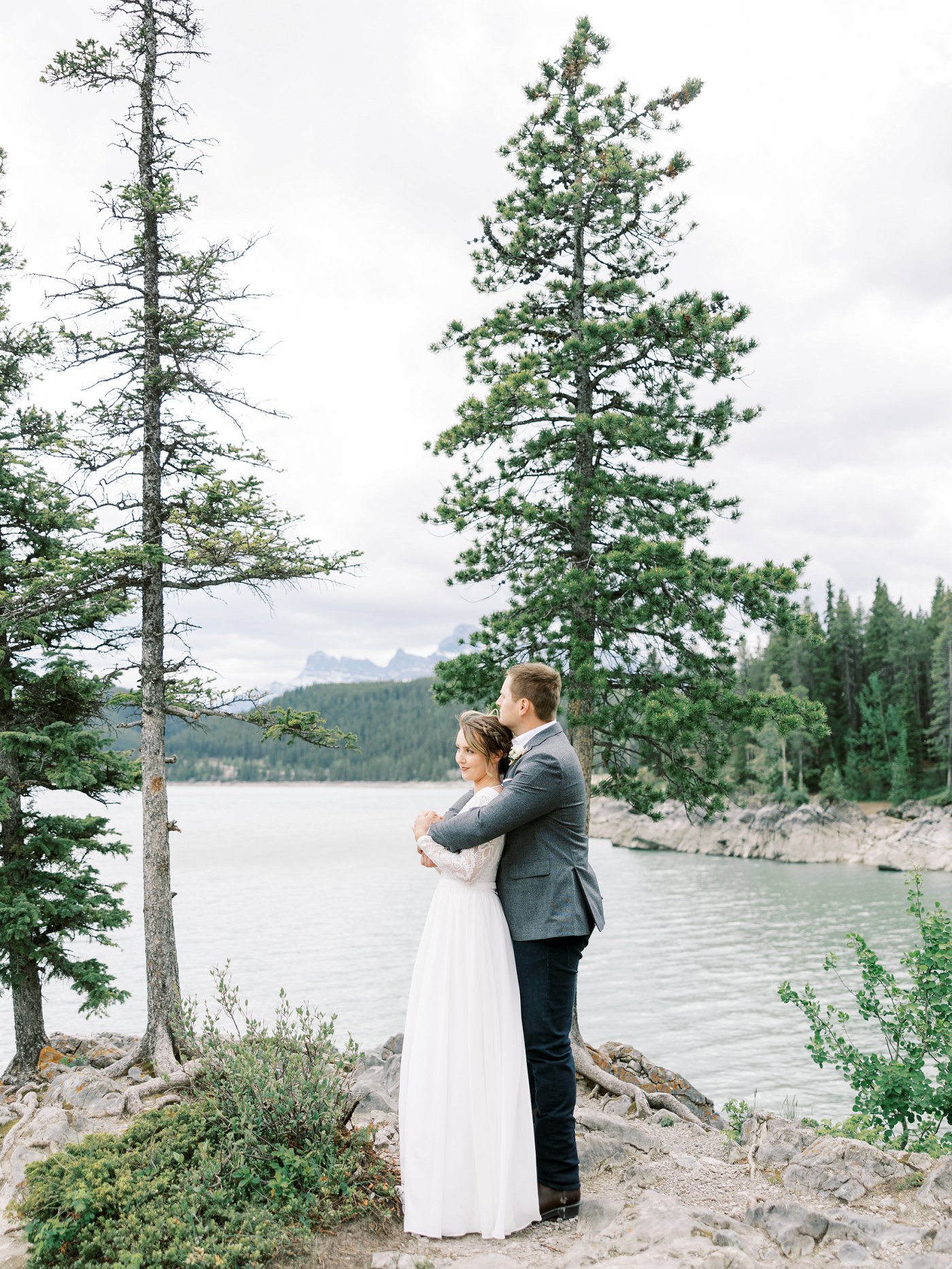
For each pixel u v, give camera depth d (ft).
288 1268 11.22
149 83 36.50
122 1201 12.12
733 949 122.21
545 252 42.80
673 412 39.17
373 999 97.55
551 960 12.70
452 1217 12.24
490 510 39.24
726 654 39.24
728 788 40.14
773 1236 11.50
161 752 34.91
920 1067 22.16
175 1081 23.99
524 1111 12.59
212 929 141.79
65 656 41.70
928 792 251.60
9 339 40.96
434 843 12.87
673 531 38.83
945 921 23.18
